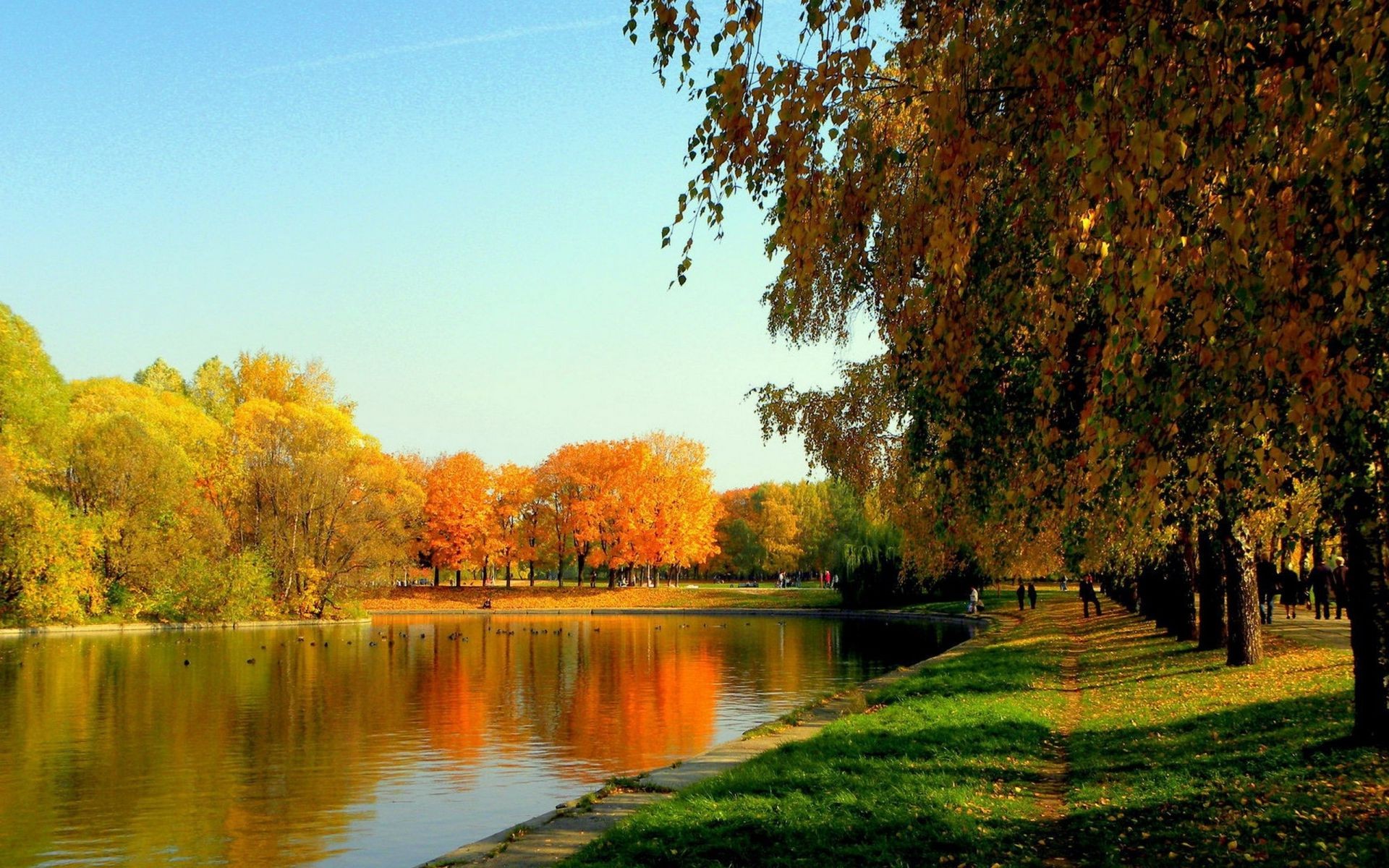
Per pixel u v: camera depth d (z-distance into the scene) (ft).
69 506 169.48
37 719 79.36
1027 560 74.64
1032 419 27.53
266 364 253.65
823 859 27.76
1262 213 16.97
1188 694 56.18
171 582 179.42
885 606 238.27
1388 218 17.53
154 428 189.88
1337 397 16.62
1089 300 24.48
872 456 62.34
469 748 66.54
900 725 51.29
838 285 44.50
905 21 22.31
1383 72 15.44
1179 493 24.93
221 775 58.18
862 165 24.59
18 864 41.47
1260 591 98.99
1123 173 17.03
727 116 20.58
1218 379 18.90
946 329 23.86
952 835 29.84
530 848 32.04
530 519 291.79
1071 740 47.73
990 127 22.24
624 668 118.42
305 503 203.31
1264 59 17.75
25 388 167.63
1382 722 34.63
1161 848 27.55
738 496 453.17
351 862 41.22
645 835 30.91
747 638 168.55
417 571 285.43
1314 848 25.59
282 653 137.39
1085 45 18.17
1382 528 26.00
